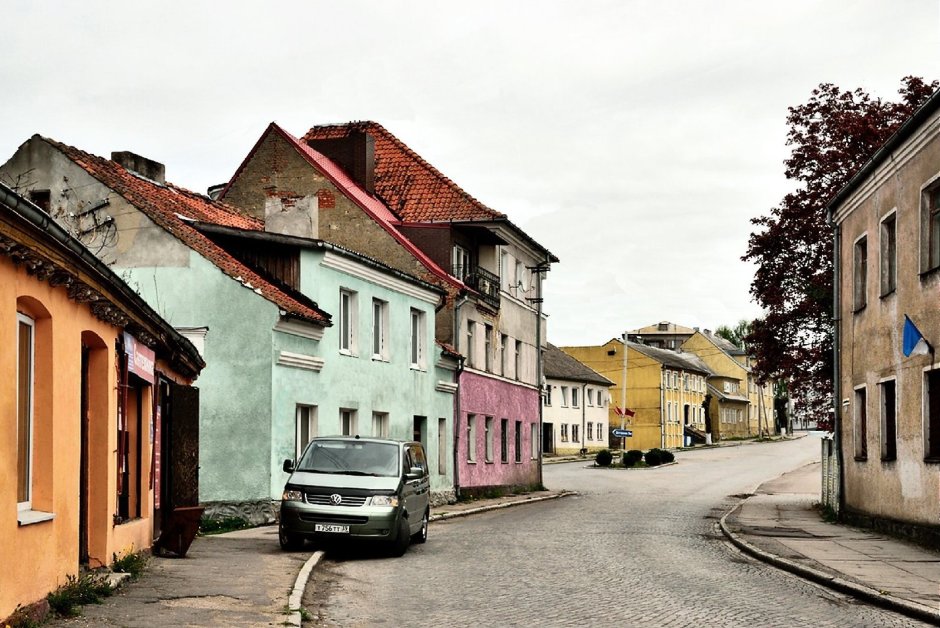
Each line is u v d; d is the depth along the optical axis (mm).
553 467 69438
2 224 8656
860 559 17766
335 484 18312
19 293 9492
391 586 14586
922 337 20406
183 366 17750
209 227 26469
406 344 31984
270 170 36406
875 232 24062
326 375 26797
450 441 35625
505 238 40062
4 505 9047
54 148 25125
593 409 94188
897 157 21891
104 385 12961
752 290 33281
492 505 33781
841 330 27250
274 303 24094
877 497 23578
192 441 17062
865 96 32688
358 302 28922
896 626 11812
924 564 17094
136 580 13273
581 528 24828
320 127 40750
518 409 43219
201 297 24328
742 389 134375
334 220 35906
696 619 11875
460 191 39188
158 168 29953
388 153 41281
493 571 16297
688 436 110375
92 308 12023
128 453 15219
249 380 24062
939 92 18344
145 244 24594
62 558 10969
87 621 10211
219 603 11883
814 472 56656
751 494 40469
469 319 37375
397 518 18188
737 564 17766
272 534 21297
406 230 36781
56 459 10719
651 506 34062
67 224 24844
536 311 46312
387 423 30656
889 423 23359
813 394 31906
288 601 12156
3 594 9031
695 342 132875
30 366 10492
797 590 14648
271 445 23922
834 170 31922
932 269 20094
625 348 88062
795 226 32281
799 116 32906
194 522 16172
